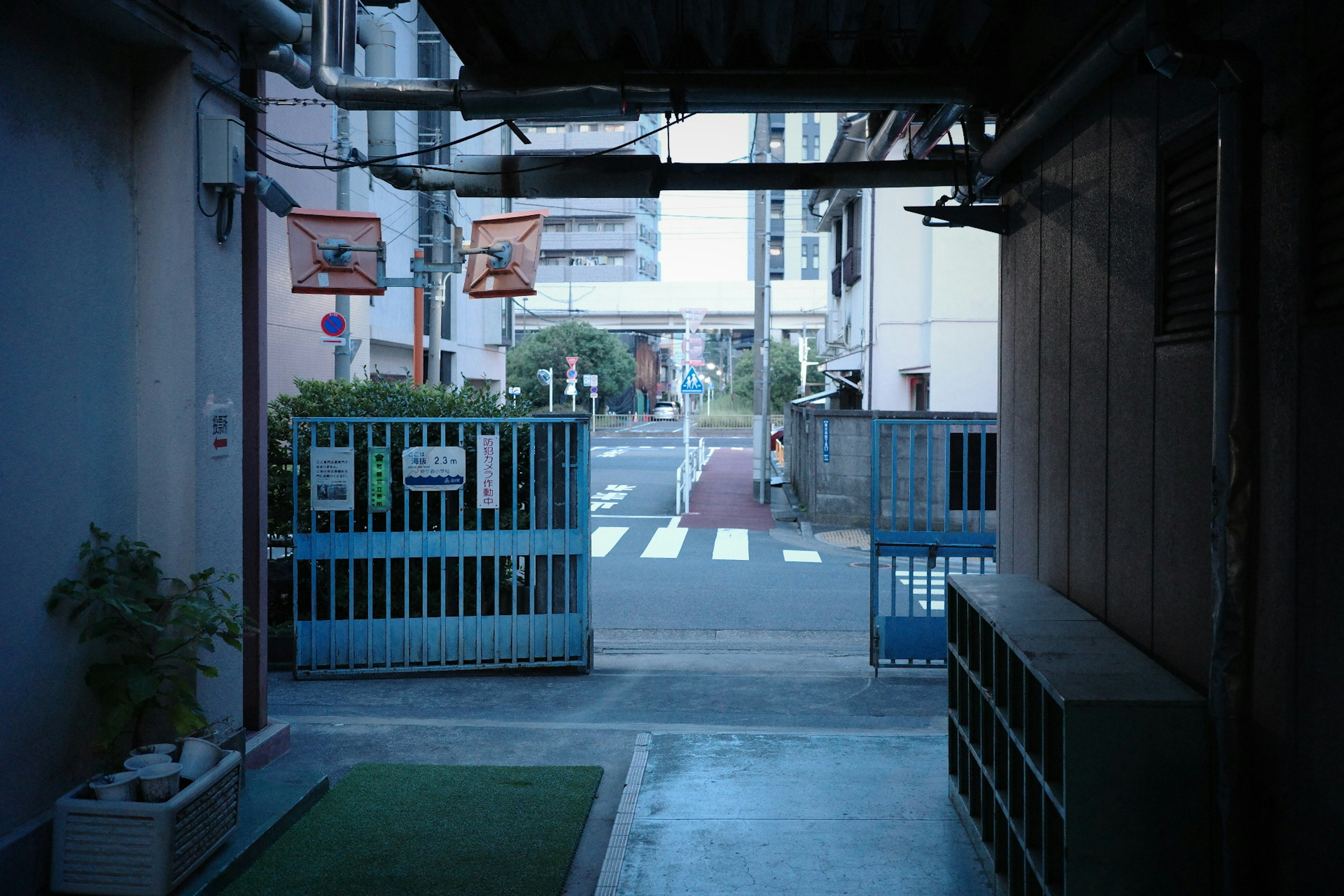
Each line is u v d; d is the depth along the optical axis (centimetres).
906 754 644
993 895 449
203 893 438
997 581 559
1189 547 368
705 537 1834
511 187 730
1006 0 527
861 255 2692
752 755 643
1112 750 337
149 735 525
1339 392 275
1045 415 559
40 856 435
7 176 430
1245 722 323
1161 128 398
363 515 910
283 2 599
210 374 544
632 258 10556
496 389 3550
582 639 871
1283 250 307
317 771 586
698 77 599
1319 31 287
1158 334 397
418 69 2558
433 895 448
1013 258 632
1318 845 286
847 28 568
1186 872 337
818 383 6153
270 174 1562
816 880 463
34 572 447
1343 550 274
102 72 497
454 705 778
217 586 538
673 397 11112
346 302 1614
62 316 467
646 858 487
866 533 1853
